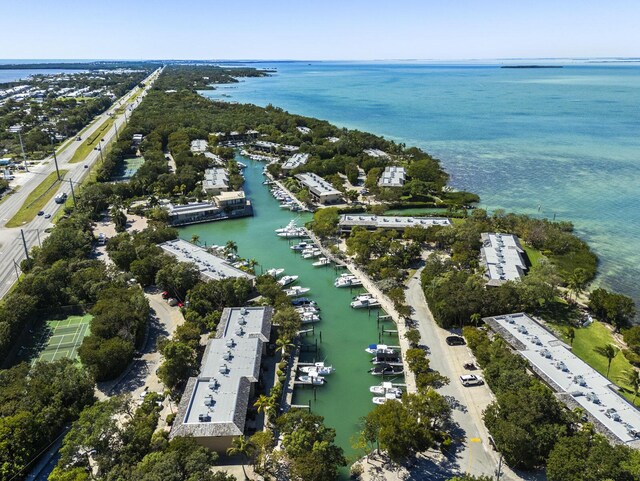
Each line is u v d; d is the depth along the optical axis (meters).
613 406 96.56
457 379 114.50
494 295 138.12
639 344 124.00
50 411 96.00
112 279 154.88
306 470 79.94
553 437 87.06
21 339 130.50
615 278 172.12
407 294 156.88
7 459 85.94
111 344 116.19
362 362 125.44
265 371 119.06
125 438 88.50
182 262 159.38
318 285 166.38
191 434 90.69
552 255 186.88
